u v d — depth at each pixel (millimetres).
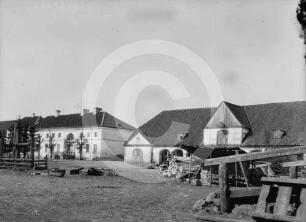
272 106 48406
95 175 25047
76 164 41719
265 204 7348
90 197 12445
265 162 21312
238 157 8547
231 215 8367
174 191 15422
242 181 19812
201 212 8859
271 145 42531
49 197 12070
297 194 7715
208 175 20719
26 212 8977
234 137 45594
